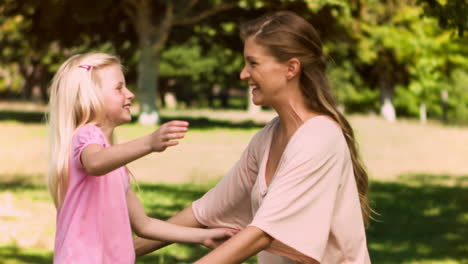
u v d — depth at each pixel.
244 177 2.51
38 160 16.58
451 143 26.83
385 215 10.77
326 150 2.15
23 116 32.25
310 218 2.11
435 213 11.12
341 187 2.22
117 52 34.25
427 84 39.28
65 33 30.23
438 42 29.38
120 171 2.39
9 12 29.23
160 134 1.93
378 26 33.19
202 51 34.81
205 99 67.88
